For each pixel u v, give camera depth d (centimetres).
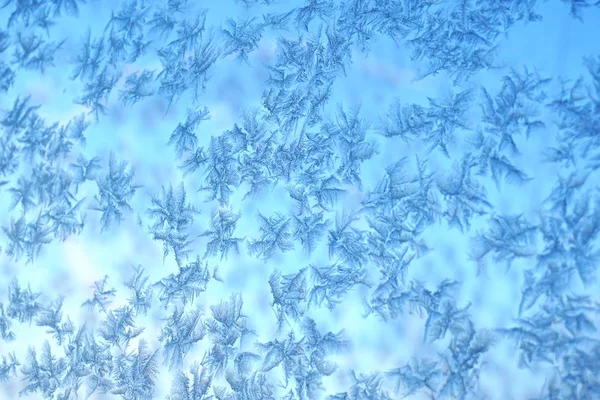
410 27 27
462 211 26
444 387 26
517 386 26
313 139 27
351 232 27
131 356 27
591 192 26
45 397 27
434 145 27
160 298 27
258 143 27
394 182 27
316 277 27
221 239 27
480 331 26
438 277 26
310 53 27
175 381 27
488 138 27
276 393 27
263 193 27
